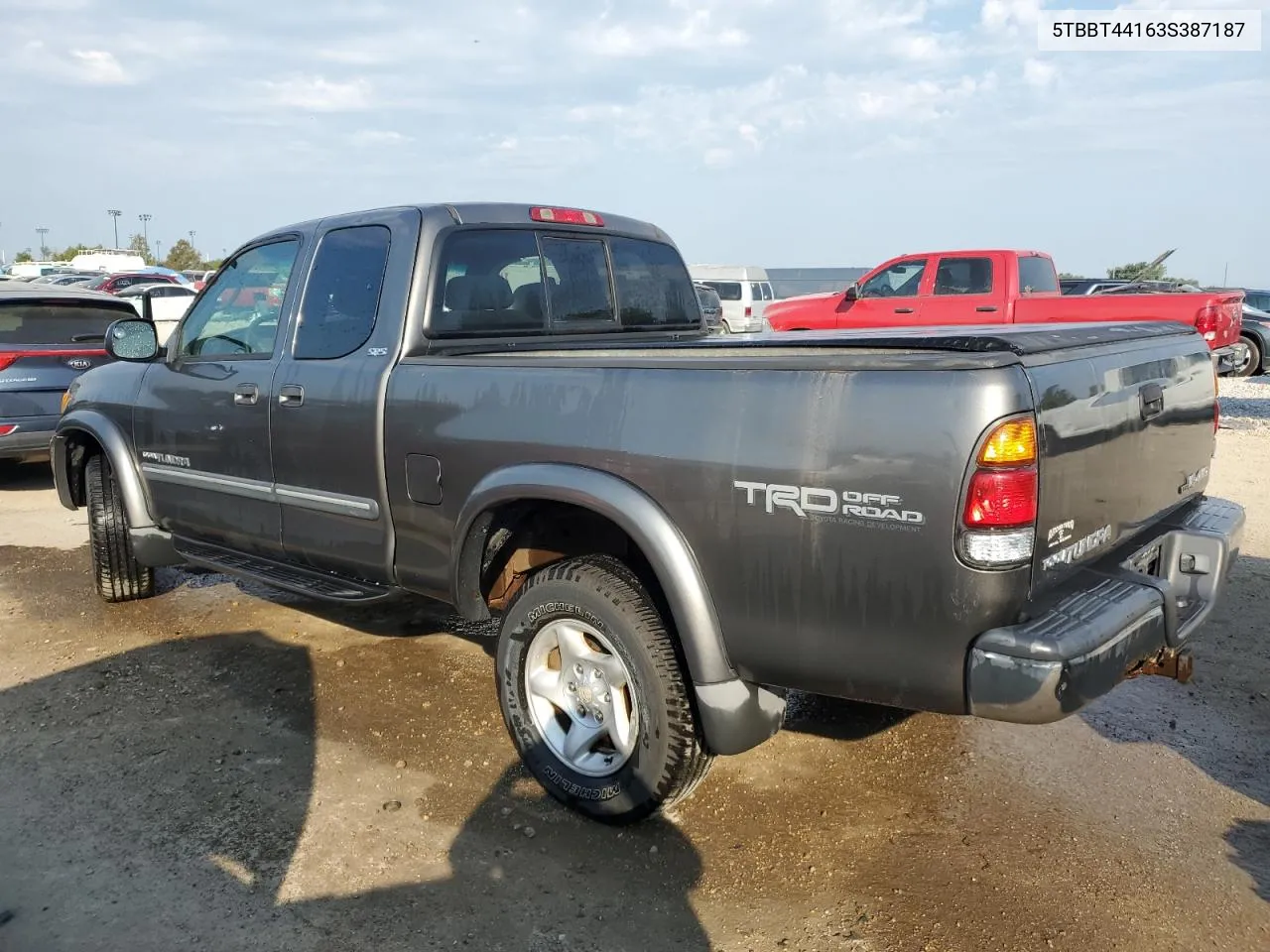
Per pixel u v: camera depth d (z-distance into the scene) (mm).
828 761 3680
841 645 2619
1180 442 3285
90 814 3336
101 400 5246
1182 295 10578
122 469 5074
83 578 6090
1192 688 4273
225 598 5660
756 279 23953
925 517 2418
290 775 3588
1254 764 3621
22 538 7121
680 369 2857
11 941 2691
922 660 2508
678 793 3084
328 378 3863
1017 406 2355
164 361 4895
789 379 2637
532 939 2697
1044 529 2469
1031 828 3201
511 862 3051
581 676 3258
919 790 3453
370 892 2904
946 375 2406
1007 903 2811
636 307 4762
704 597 2826
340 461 3842
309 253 4129
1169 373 3156
